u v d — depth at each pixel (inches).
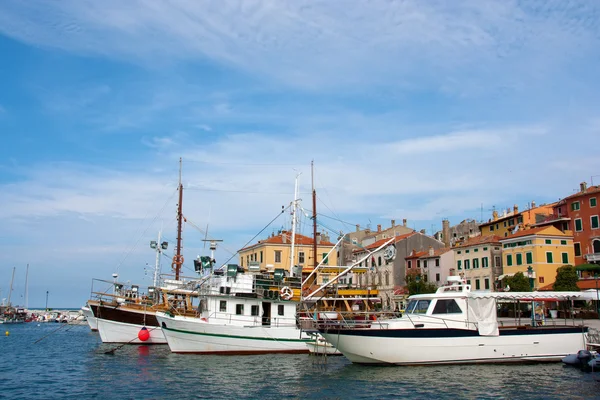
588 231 2785.4
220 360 1528.1
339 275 1834.4
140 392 1121.4
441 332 1266.0
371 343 1277.1
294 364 1450.5
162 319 1678.2
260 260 3481.8
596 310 2267.5
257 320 1663.4
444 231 3843.5
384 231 4052.7
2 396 1109.7
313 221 2263.8
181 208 2432.3
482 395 1013.8
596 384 1094.4
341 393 1051.3
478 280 3122.5
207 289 1688.0
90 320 2832.2
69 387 1197.1
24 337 2842.0
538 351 1294.3
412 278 3412.9
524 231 2933.1
